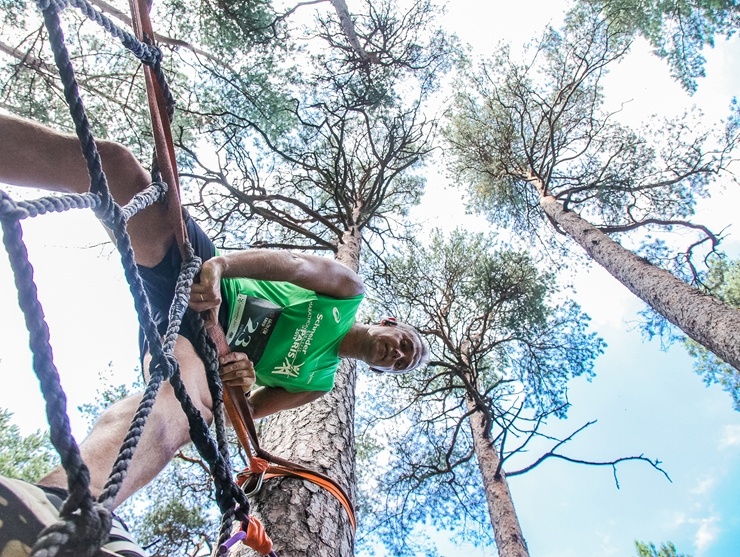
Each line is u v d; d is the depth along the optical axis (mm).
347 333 2555
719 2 8328
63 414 666
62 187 1502
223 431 1470
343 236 6629
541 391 8062
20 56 5262
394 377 8453
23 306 660
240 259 1820
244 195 6406
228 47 6367
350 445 3188
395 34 7898
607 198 8867
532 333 8320
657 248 8406
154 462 1331
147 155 5875
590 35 9367
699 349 9258
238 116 6352
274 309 2215
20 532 810
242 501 1255
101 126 5707
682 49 8852
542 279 8469
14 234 662
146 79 1401
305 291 2338
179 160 6461
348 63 7625
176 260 1723
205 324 1677
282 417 3301
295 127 6902
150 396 982
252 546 1362
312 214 6754
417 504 7957
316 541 2162
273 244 6734
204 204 6445
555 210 8484
